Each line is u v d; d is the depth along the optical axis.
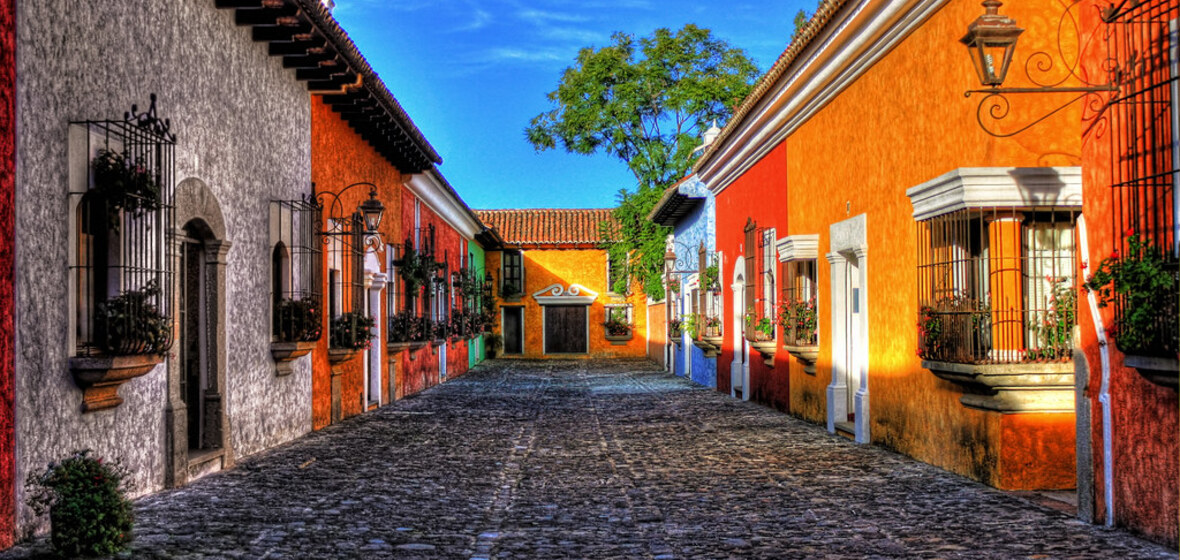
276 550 6.23
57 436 6.68
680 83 36.50
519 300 40.84
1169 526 5.89
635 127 37.44
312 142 13.30
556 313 40.97
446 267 24.88
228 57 10.12
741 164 18.50
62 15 6.82
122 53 7.72
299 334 11.93
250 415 10.90
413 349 20.61
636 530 6.96
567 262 40.97
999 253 8.19
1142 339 5.74
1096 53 6.65
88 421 7.13
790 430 13.34
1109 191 6.41
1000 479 8.03
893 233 10.36
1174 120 5.73
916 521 7.02
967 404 8.49
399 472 9.77
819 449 11.23
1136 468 6.24
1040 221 8.40
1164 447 5.91
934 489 8.26
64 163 6.84
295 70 12.48
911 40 9.77
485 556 6.15
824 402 13.47
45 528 6.52
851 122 11.85
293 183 12.41
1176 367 5.45
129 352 7.20
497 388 23.14
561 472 9.84
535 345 40.84
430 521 7.30
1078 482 6.91
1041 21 8.10
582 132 37.47
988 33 6.82
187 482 8.88
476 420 15.34
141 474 8.05
